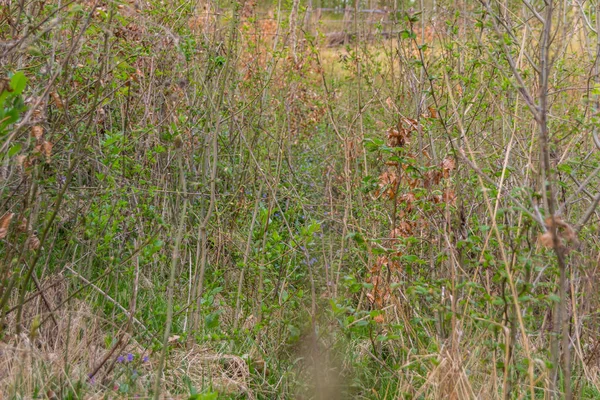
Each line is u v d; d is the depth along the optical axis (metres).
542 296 2.80
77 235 4.33
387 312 3.91
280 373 3.67
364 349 3.87
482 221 4.01
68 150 4.01
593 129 3.45
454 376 3.04
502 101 4.26
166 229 4.18
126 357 3.40
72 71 3.75
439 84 4.72
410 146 4.21
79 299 3.95
